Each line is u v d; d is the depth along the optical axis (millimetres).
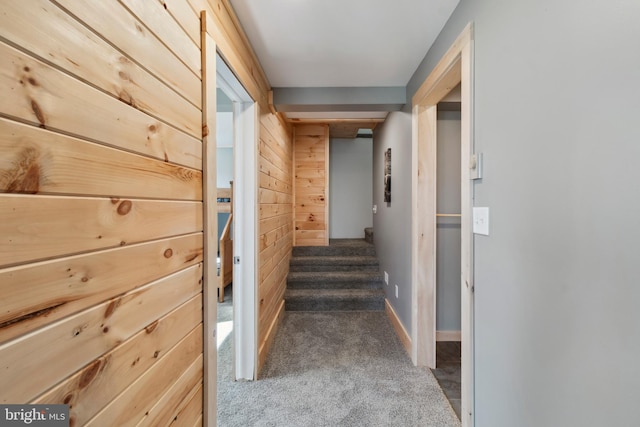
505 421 989
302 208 3943
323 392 1759
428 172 2066
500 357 1018
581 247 684
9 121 412
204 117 1030
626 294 581
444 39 1505
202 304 1021
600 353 639
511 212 952
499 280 1023
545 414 803
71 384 510
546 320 798
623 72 580
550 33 774
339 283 3324
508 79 965
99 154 567
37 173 450
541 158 812
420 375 1946
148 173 722
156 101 757
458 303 2523
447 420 1536
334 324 2744
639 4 549
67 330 503
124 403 636
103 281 579
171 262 828
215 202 1100
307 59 1871
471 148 1200
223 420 1527
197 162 992
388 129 3076
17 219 424
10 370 418
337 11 1390
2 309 406
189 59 941
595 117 644
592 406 658
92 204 553
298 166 3928
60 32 485
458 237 2516
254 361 1867
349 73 2076
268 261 2309
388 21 1468
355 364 2066
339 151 4910
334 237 4898
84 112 533
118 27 617
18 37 421
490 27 1071
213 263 1084
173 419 836
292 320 2842
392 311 2762
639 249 555
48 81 466
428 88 1761
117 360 618
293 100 2324
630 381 576
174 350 843
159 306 769
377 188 3721
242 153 1843
